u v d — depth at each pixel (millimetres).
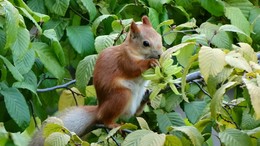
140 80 10141
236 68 8047
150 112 11242
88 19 12203
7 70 10414
